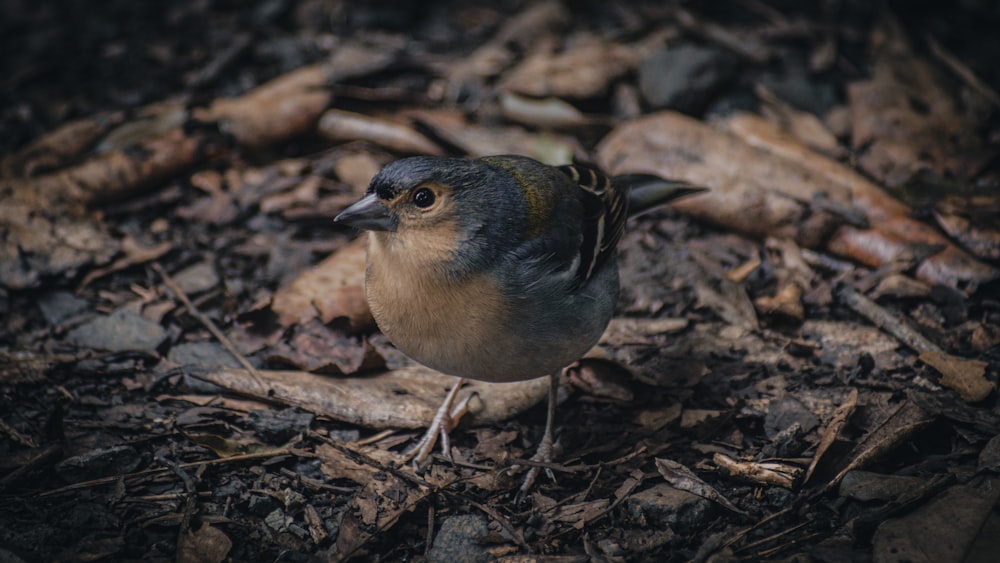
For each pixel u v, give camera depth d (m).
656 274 10.70
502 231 7.11
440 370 7.66
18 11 15.62
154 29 15.14
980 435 8.13
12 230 10.63
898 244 10.48
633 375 9.07
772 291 10.45
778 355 9.54
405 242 7.02
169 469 8.12
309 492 7.99
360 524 7.62
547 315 7.23
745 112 12.58
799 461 8.09
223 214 11.48
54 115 13.21
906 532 7.08
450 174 6.96
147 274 10.61
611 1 15.30
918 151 12.04
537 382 9.16
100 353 9.45
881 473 7.91
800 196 11.03
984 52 13.97
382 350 9.69
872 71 13.35
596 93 12.98
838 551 7.10
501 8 15.59
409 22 15.19
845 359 9.38
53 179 11.24
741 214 11.09
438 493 7.96
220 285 10.51
